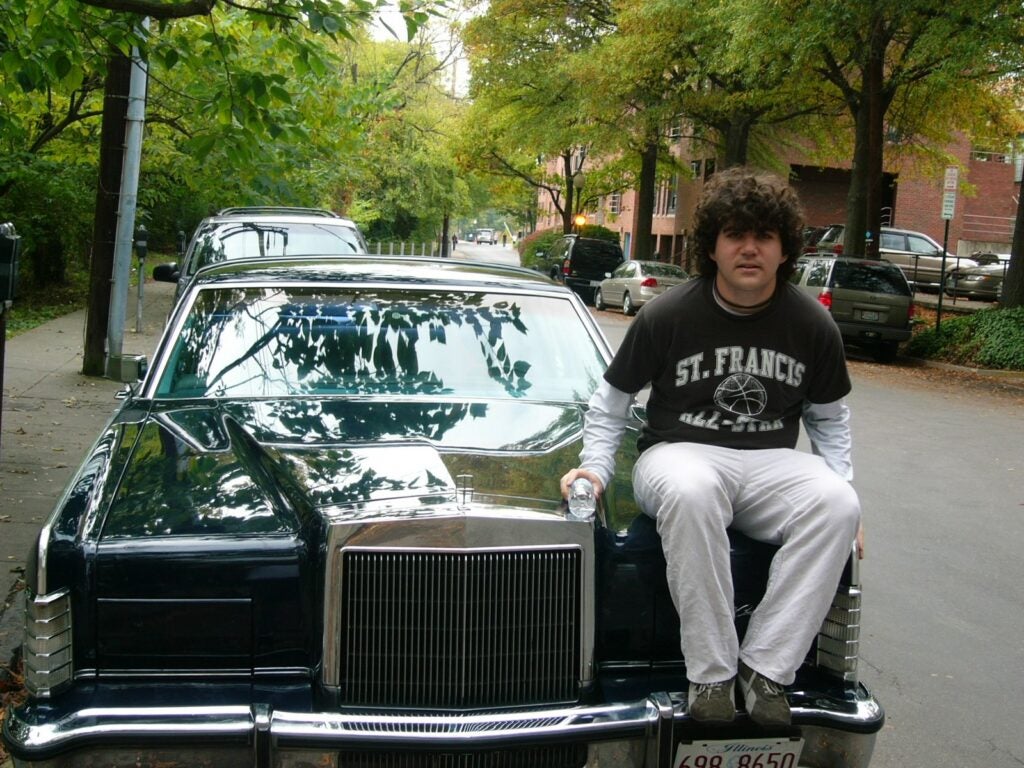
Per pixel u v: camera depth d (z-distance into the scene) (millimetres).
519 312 4660
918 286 30141
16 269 5430
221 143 8297
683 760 2877
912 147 30266
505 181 49156
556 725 2748
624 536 3068
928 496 8484
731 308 3090
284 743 2656
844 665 3008
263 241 11758
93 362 11719
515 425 3857
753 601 3062
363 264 5055
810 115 30188
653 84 27625
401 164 42562
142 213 17969
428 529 2838
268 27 7332
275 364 4297
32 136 18391
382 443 3574
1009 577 6426
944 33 16578
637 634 3051
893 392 14914
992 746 4195
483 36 30984
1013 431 11852
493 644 2887
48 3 6852
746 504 3043
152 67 12766
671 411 3205
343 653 2842
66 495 3145
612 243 32938
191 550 2863
